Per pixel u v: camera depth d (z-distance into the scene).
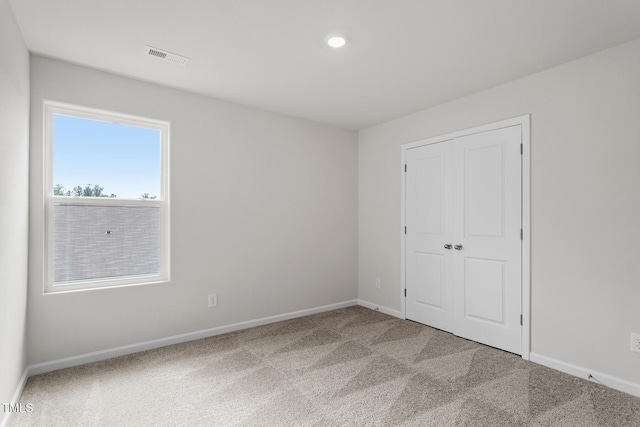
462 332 3.20
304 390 2.22
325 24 2.04
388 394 2.17
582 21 1.98
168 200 3.02
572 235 2.46
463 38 2.18
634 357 2.17
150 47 2.32
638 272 2.16
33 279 2.40
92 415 1.93
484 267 3.02
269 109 3.59
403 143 3.81
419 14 1.93
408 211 3.75
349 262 4.32
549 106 2.59
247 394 2.17
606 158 2.29
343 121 4.01
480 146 3.05
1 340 1.71
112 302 2.72
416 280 3.66
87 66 2.61
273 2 1.83
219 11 1.91
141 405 2.03
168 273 3.03
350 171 4.33
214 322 3.26
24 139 2.19
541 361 2.60
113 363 2.61
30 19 1.98
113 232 2.80
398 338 3.17
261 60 2.50
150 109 2.91
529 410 1.99
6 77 1.77
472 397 2.13
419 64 2.55
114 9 1.89
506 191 2.86
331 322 3.66
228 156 3.35
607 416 1.93
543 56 2.41
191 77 2.80
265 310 3.61
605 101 2.30
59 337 2.50
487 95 3.01
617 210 2.25
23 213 2.18
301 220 3.89
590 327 2.36
